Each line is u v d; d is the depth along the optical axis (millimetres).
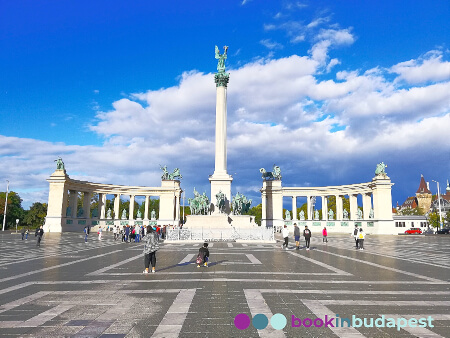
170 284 13734
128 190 97688
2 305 10289
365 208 88938
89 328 8164
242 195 67250
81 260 22484
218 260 22359
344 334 7969
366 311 9859
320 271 17703
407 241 51219
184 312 9602
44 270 17703
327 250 32156
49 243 40812
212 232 47406
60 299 11094
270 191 98312
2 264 20203
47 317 9039
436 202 147625
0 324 8438
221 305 10391
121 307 10094
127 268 18531
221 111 63594
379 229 79625
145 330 8055
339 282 14414
